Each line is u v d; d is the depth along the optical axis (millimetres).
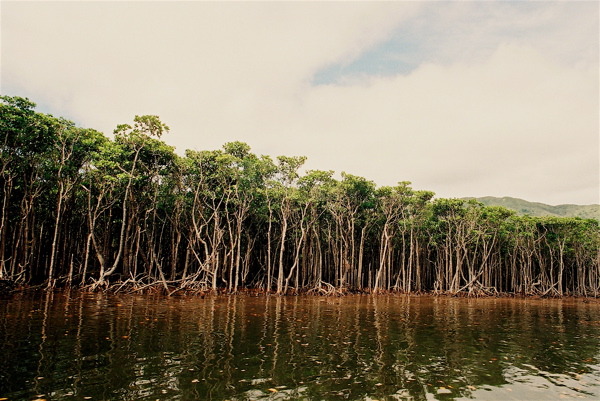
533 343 16781
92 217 43625
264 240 59062
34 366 10219
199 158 42750
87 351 11992
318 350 13633
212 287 39438
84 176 40062
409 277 57688
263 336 15922
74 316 19031
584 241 68438
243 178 44000
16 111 29781
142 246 48219
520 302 46750
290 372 10742
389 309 30484
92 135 36438
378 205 58125
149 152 39625
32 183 35875
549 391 9945
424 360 12789
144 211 46031
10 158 32094
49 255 44688
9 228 40250
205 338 14922
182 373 10188
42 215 42844
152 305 26031
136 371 10195
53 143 34906
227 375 10195
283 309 27469
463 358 13289
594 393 9859
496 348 15336
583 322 25734
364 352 13617
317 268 56406
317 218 53594
